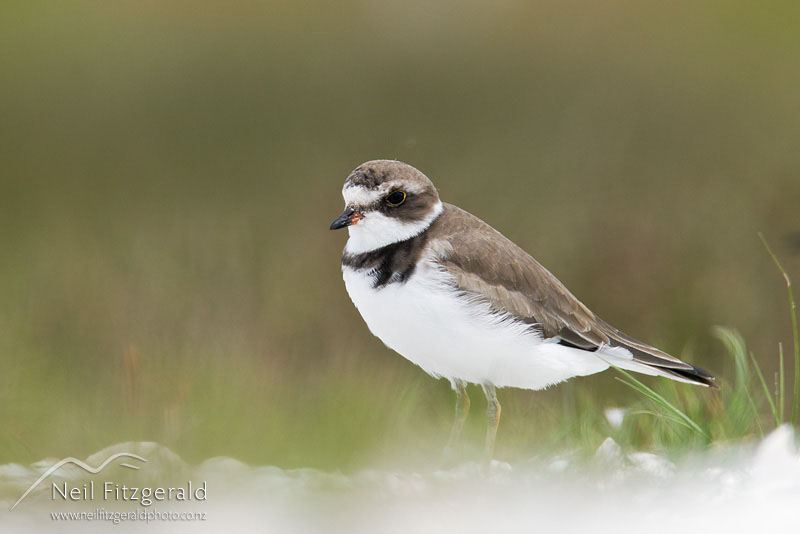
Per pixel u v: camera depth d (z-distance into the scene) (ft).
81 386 31.73
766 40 65.67
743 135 57.06
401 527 18.26
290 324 41.47
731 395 24.27
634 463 20.85
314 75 63.26
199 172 57.06
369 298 22.76
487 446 23.26
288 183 54.75
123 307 41.75
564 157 55.88
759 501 18.65
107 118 62.13
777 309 43.60
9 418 27.61
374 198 22.74
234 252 47.55
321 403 26.81
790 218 50.39
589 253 48.34
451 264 22.70
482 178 54.03
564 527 17.98
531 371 23.45
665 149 56.85
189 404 25.91
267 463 22.85
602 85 61.41
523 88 61.57
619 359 24.22
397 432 25.55
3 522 18.75
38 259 47.98
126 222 52.65
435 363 23.29
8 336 38.19
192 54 64.95
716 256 47.32
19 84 64.64
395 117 59.52
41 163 58.80
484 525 18.19
